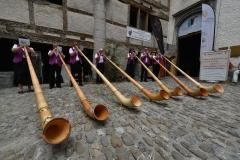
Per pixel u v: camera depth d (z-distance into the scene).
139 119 1.99
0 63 5.28
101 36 6.15
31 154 1.29
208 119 2.10
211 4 7.29
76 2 5.47
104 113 1.75
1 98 3.19
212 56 5.78
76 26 5.59
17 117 2.11
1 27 4.13
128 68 6.57
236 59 6.49
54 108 2.38
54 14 5.02
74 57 4.54
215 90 3.04
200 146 1.44
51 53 4.02
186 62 11.29
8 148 1.38
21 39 3.42
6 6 4.16
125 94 3.61
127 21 7.27
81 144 1.41
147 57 6.36
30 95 3.49
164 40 9.54
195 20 8.48
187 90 3.52
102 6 6.00
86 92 3.64
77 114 2.12
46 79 6.25
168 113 2.29
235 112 2.41
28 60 2.82
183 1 9.10
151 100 2.92
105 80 2.83
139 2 7.61
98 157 1.25
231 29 6.57
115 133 1.61
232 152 1.35
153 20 8.15
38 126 1.83
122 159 1.23
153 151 1.34
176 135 1.62
